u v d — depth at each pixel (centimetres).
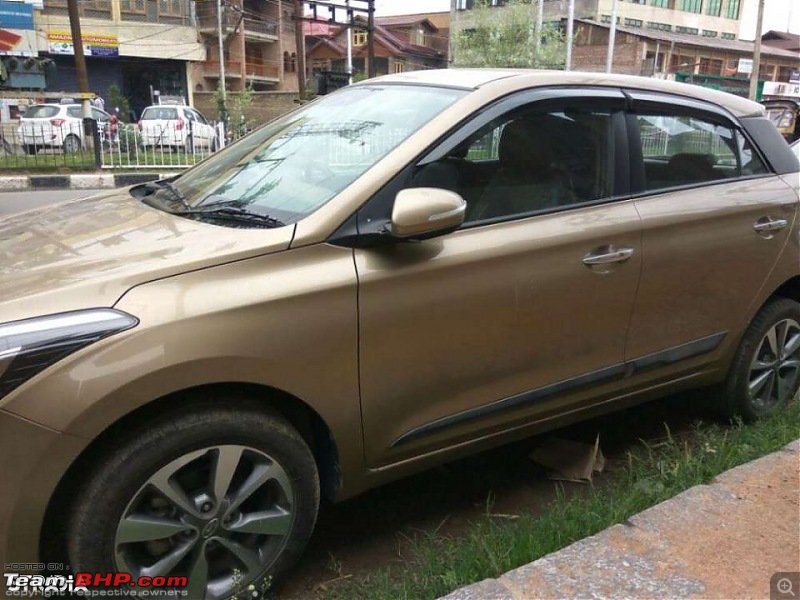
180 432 210
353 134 287
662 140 327
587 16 4906
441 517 301
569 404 297
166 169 1536
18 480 192
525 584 226
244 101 2869
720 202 331
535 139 288
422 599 229
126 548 211
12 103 2425
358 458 247
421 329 248
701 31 5828
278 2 4831
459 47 2823
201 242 231
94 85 3581
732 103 365
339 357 233
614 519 264
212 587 226
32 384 190
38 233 263
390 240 240
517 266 267
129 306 204
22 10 3105
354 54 5231
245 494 225
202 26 4156
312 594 249
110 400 196
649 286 306
